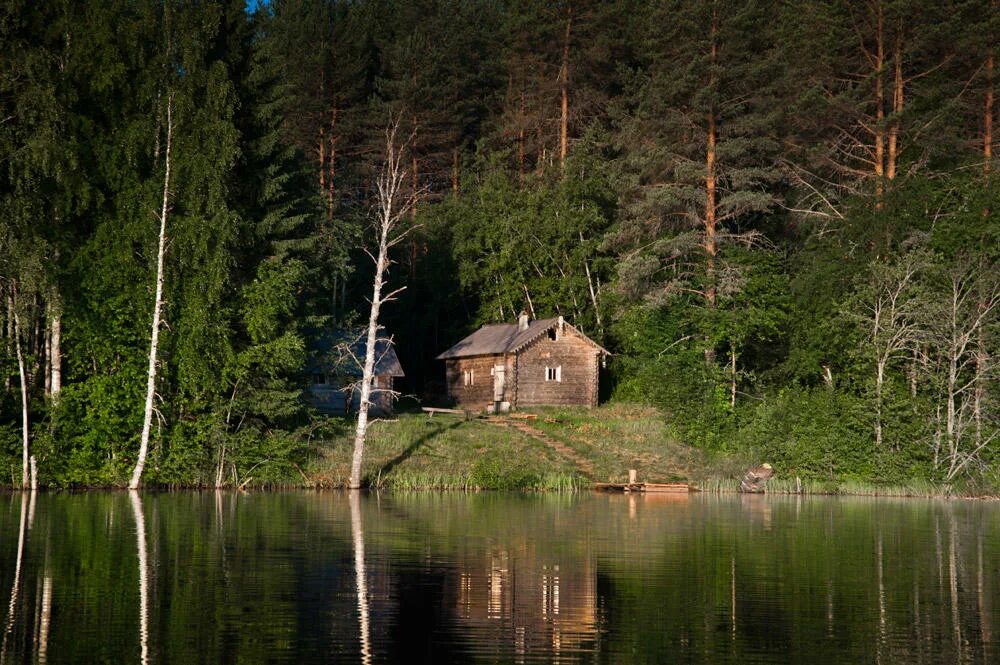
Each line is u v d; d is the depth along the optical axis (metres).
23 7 47.22
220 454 50.12
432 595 20.23
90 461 48.19
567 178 83.81
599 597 20.36
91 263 49.03
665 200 68.88
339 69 96.44
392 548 26.83
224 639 16.34
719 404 63.16
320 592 20.30
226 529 30.53
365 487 51.59
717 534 31.75
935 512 42.66
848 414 57.97
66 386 48.81
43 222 47.38
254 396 51.25
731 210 72.44
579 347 77.06
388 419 62.72
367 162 96.62
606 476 56.00
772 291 67.94
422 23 107.31
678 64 71.06
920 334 57.59
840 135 68.38
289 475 51.47
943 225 60.53
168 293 49.75
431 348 95.06
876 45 64.88
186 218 49.53
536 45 90.19
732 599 20.36
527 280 85.62
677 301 72.38
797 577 23.12
